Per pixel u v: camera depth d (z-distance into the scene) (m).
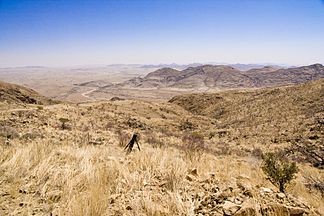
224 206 4.16
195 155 9.41
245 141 39.72
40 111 33.94
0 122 21.47
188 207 4.30
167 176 5.63
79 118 38.28
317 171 15.24
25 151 7.11
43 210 4.27
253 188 4.94
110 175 5.82
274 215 4.18
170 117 79.88
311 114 51.38
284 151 26.30
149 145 16.50
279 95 85.25
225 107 107.00
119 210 4.30
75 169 6.23
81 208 4.09
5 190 4.97
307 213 4.35
